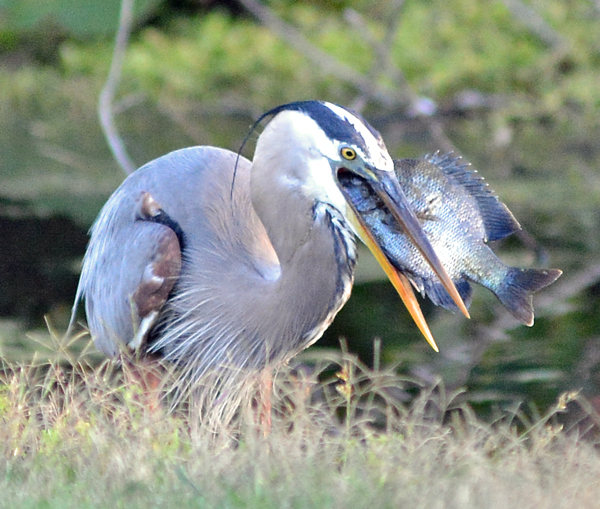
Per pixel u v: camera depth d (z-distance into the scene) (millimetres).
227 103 28312
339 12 33906
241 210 9555
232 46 30734
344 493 6406
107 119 16453
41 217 18406
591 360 12664
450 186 8141
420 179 8180
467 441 7695
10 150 24219
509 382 11969
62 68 31578
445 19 32719
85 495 6402
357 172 8156
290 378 9016
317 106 8383
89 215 18594
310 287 8617
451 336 14016
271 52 30375
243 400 9047
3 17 25578
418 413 8648
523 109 26688
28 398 8258
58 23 23953
